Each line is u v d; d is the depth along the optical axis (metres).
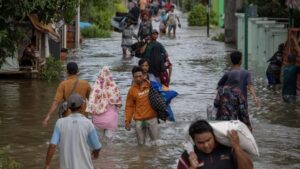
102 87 23.16
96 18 86.44
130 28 55.28
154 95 22.59
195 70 45.16
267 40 48.72
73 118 15.59
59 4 33.97
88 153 15.66
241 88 22.83
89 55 56.44
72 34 63.94
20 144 23.06
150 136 23.03
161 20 84.31
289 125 26.39
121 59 52.72
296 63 36.09
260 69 46.16
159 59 27.73
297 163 20.45
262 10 54.00
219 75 42.34
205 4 118.31
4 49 28.58
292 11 41.69
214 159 11.22
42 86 36.72
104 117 23.03
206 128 11.09
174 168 19.98
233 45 67.19
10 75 40.19
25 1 28.36
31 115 28.22
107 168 19.94
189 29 95.50
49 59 40.34
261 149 22.20
